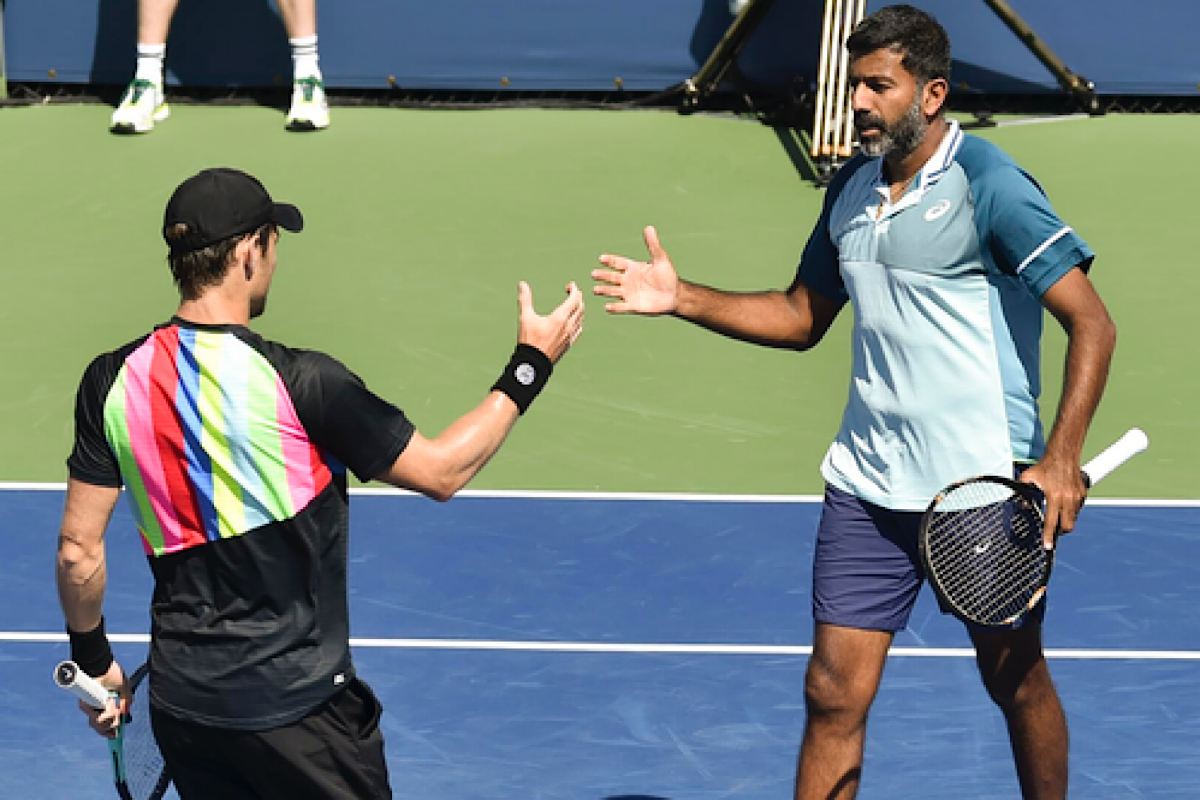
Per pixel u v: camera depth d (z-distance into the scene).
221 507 12.80
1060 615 23.61
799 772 16.61
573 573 24.94
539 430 29.97
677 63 42.06
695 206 38.06
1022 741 16.94
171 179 39.25
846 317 34.31
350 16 42.19
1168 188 38.41
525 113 42.09
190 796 13.84
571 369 32.28
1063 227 14.92
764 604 24.05
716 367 32.47
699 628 23.30
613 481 28.19
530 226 37.34
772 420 30.58
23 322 33.88
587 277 35.41
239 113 42.16
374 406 12.99
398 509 26.97
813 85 41.09
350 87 42.62
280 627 13.02
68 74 42.75
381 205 38.16
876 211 15.71
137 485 12.95
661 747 20.14
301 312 34.00
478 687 21.59
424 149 40.50
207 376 12.72
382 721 20.70
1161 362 32.25
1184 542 25.95
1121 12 40.94
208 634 12.99
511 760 19.81
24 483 28.05
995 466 15.62
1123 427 30.12
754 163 39.75
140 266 35.97
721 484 28.16
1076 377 14.71
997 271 15.40
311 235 36.94
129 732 14.32
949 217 15.23
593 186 38.84
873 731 20.39
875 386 16.02
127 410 12.80
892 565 16.20
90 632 13.81
